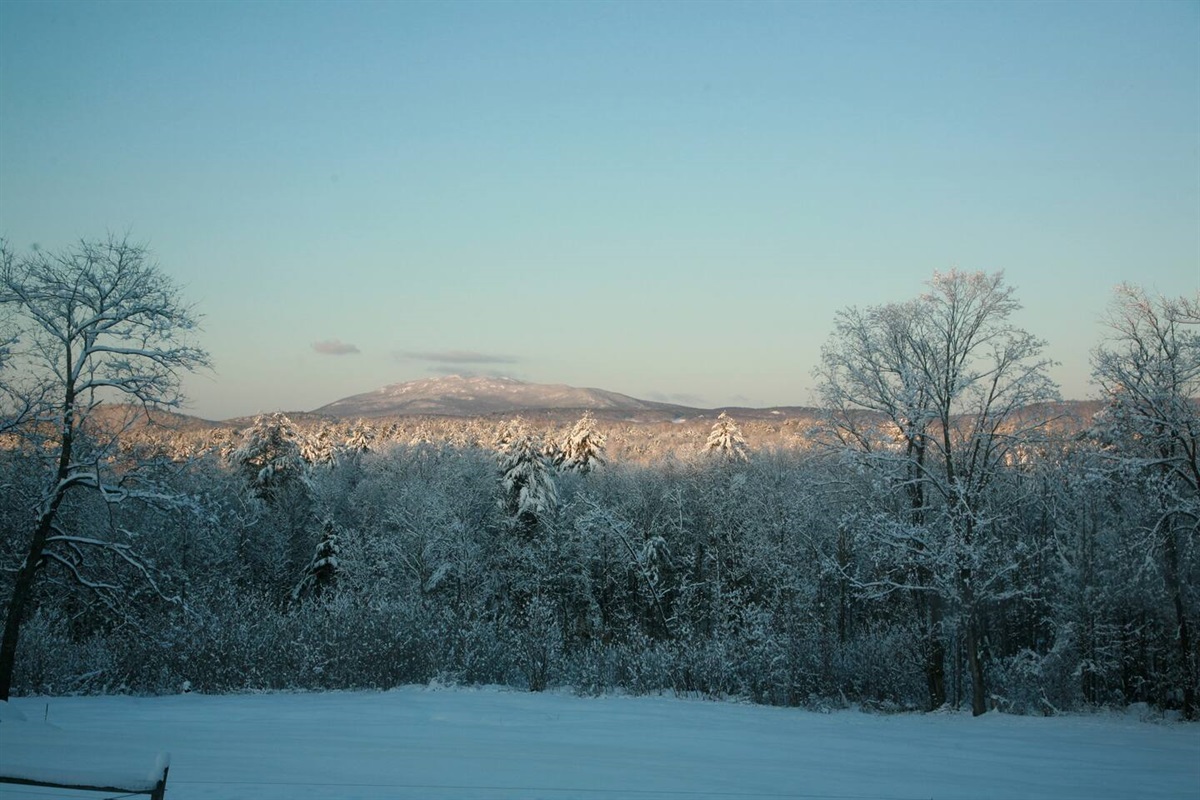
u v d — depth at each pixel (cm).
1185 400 3019
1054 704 3136
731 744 1897
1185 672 3003
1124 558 3145
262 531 5319
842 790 1345
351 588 4653
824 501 3444
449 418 16088
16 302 2445
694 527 5450
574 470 6512
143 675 3061
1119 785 1545
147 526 3784
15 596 2491
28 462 2548
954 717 2850
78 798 965
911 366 3244
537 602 3625
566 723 2208
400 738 1800
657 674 3222
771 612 3362
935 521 3105
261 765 1334
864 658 3288
